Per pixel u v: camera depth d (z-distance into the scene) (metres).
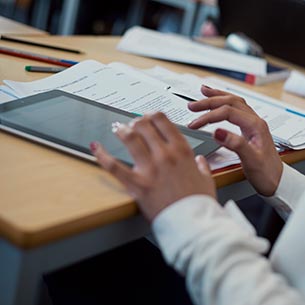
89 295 0.79
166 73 1.21
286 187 0.81
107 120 0.76
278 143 0.92
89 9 2.73
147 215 0.58
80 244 0.56
